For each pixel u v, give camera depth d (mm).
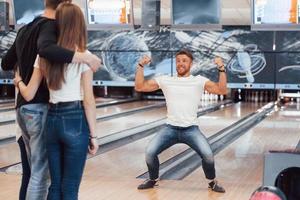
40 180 2479
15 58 2660
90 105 2404
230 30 8258
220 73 3967
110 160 5562
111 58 8656
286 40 8102
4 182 4281
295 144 6828
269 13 6840
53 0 2523
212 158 3998
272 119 9914
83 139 2383
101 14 7375
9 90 13789
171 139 4051
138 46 8523
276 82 8219
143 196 3928
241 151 6230
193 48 8344
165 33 8398
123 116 9945
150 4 7426
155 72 8469
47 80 2367
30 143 2500
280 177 1794
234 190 4172
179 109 3994
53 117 2377
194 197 3912
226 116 10273
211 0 7020
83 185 4277
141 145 6656
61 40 2365
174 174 4887
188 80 4008
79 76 2381
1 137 6715
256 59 8234
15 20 7617
